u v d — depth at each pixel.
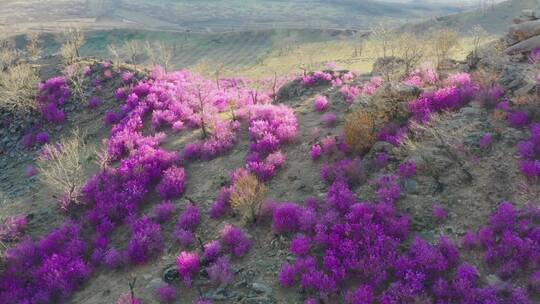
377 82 27.33
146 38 196.25
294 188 18.08
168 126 29.28
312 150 20.03
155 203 20.25
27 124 34.16
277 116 25.38
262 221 16.45
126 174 22.00
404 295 11.02
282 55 139.12
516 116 16.61
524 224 12.21
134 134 27.48
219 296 13.20
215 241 15.54
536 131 15.42
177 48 178.50
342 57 100.56
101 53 184.50
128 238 18.00
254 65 130.25
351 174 16.97
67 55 43.97
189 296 13.65
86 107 35.22
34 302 15.02
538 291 10.54
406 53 28.89
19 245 18.19
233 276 13.96
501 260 11.62
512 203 13.30
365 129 18.72
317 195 16.98
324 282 12.15
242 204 16.31
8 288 16.14
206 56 166.38
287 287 12.89
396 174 16.34
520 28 24.80
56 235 18.52
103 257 16.73
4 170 29.98
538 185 13.57
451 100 19.62
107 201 20.41
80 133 32.06
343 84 31.47
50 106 34.84
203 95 32.41
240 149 23.25
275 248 14.81
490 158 15.38
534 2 142.38
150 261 16.06
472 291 10.67
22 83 36.25
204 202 19.02
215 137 24.81
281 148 22.12
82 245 17.67
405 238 13.43
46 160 28.23
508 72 20.88
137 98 33.72
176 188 20.27
